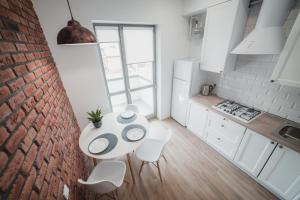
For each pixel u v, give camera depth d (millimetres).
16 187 568
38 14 1610
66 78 2021
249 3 1823
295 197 1490
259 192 1742
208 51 2279
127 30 2377
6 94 659
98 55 2135
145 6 2139
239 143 1923
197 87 2770
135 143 1618
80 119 2359
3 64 699
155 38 2652
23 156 663
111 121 2051
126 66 2631
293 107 1748
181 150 2447
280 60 1470
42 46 1500
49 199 790
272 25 1429
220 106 2262
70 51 1924
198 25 2639
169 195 1752
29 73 972
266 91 1965
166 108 3350
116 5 1939
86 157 2172
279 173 1572
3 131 575
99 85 2311
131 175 1976
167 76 2947
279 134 1575
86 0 1765
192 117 2752
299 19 1256
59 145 1184
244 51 1623
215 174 1999
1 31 778
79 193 1336
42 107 1041
